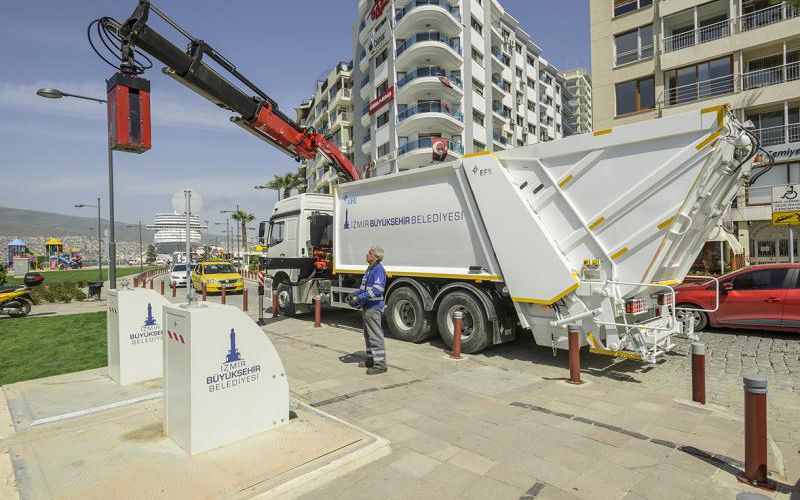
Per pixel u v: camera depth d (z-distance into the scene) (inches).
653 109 952.9
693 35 904.9
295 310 470.3
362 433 155.4
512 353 298.2
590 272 246.1
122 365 215.6
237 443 146.9
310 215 463.8
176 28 292.0
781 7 810.2
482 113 1630.2
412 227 333.4
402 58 1461.6
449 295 304.0
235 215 2464.3
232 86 341.1
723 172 228.7
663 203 225.1
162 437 152.2
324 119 2359.7
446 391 216.2
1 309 489.4
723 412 185.2
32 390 208.2
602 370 255.1
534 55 2176.4
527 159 267.6
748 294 342.0
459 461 142.9
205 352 140.8
